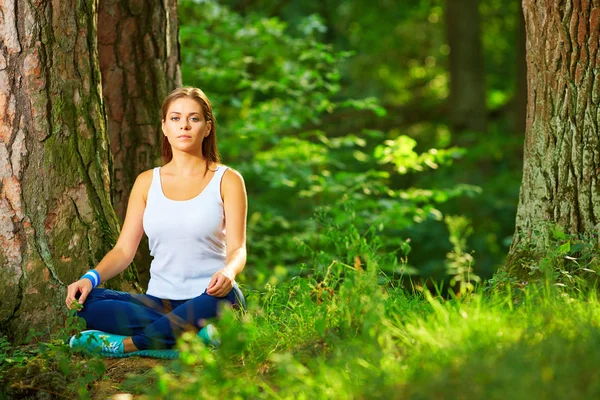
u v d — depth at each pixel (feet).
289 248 52.34
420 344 19.44
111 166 27.71
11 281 25.59
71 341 23.25
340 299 21.81
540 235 26.53
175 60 35.12
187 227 24.31
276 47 56.29
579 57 26.48
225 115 60.23
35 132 25.79
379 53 107.04
